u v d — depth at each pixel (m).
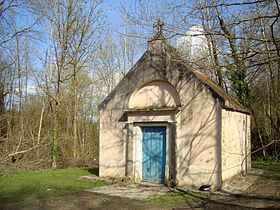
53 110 24.14
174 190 12.70
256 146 24.59
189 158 13.12
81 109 34.47
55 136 20.98
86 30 22.28
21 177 16.36
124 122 15.24
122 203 10.64
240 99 19.67
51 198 11.45
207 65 7.86
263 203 10.70
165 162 13.98
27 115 26.64
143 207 10.12
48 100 24.67
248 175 17.19
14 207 10.11
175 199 11.20
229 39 7.21
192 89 13.34
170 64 14.00
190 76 13.44
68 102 30.06
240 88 18.02
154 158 14.39
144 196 11.70
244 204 10.54
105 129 15.90
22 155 20.34
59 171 18.78
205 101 12.96
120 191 12.62
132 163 14.51
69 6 21.61
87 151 28.97
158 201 10.92
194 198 11.34
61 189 13.10
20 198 11.46
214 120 12.69
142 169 14.67
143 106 14.74
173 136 13.58
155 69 14.41
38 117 26.78
